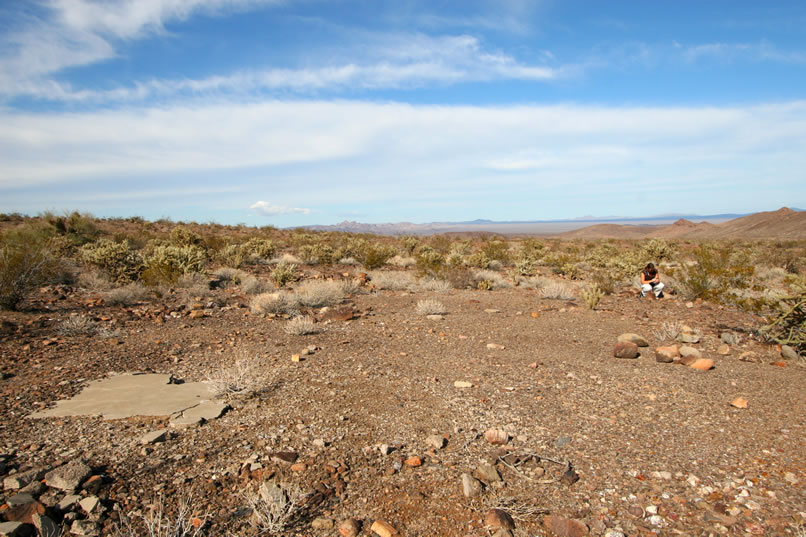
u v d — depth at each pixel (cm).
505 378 601
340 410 480
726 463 368
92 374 576
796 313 782
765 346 784
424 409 489
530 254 2825
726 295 1188
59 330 796
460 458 382
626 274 1916
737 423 448
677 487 336
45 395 494
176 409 464
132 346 729
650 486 338
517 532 292
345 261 2225
